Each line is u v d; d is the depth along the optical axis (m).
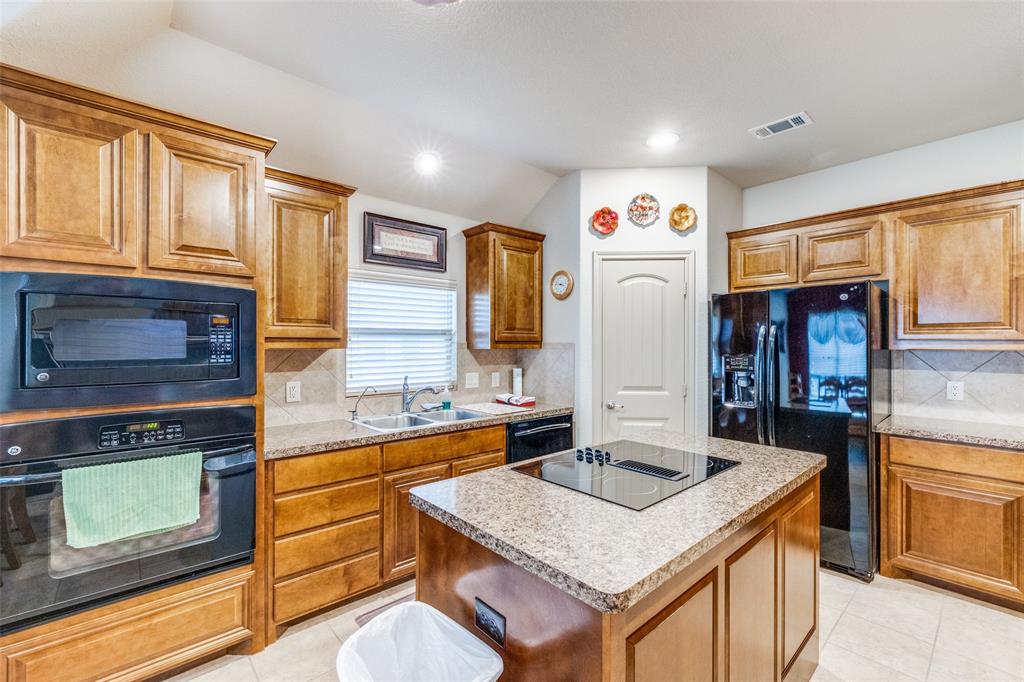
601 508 1.32
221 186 1.91
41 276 1.53
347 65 2.23
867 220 2.92
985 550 2.36
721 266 3.56
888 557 2.67
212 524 1.88
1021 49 2.04
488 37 2.01
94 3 1.71
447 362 3.61
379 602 2.45
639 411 3.45
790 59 2.14
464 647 1.22
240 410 1.94
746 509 1.31
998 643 2.09
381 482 2.44
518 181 3.57
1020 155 2.71
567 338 3.61
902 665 1.95
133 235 1.71
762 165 3.40
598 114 2.68
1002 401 2.75
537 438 3.23
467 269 3.69
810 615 1.84
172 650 1.80
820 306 2.71
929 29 1.92
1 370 1.47
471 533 1.21
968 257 2.57
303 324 2.49
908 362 3.08
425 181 3.28
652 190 3.46
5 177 1.49
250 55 2.15
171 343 1.77
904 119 2.70
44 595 1.55
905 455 2.61
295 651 2.05
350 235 3.08
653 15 1.86
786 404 2.83
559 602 1.03
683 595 1.12
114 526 1.65
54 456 1.55
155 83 2.13
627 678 0.96
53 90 1.56
